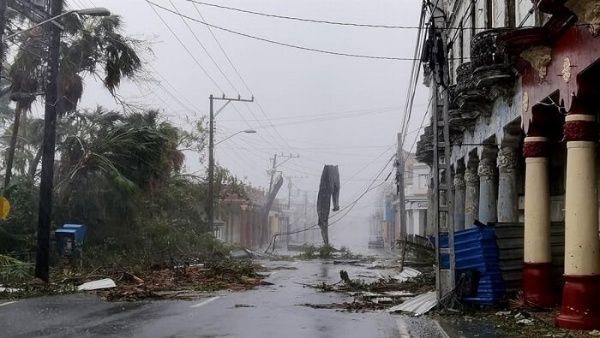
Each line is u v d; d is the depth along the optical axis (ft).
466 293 37.78
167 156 87.04
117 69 74.54
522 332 29.48
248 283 59.16
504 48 37.29
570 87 30.37
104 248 74.28
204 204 125.90
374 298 46.14
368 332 30.25
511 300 37.22
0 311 37.40
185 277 60.39
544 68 34.09
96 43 72.79
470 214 63.36
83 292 48.96
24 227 66.44
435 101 39.32
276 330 30.71
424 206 176.04
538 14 38.96
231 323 32.96
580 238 29.89
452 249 38.09
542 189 37.11
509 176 47.96
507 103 45.65
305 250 138.10
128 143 75.46
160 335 28.78
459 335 29.09
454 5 68.74
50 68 54.24
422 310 37.35
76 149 74.33
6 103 107.04
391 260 114.11
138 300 44.14
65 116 78.64
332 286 55.83
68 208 72.84
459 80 51.29
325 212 143.74
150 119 85.81
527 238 37.29
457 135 68.44
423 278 57.88
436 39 38.75
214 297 46.91
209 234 106.52
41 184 53.42
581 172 30.07
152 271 65.72
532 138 37.45
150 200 88.22
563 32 31.30
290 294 49.88
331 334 29.55
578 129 30.12
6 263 55.16
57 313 36.60
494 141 53.26
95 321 33.24
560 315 30.58
